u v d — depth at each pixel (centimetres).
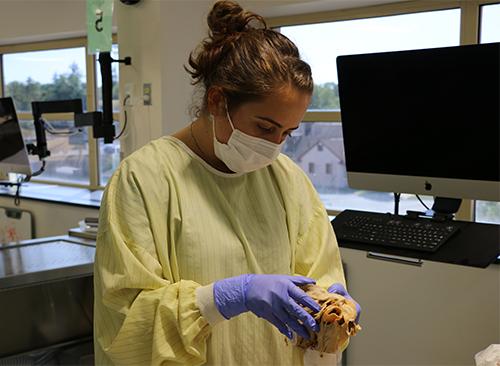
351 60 145
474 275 187
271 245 105
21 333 172
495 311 184
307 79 92
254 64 90
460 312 191
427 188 144
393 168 149
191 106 107
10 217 380
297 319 90
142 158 98
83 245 199
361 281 213
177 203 96
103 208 96
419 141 142
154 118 264
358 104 148
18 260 178
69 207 339
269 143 96
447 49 129
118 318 92
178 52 265
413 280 201
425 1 241
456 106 133
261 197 107
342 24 268
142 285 89
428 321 199
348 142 155
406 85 138
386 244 136
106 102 238
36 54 411
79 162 397
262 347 102
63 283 178
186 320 86
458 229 138
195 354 88
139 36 265
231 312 87
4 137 290
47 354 179
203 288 89
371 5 256
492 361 111
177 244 95
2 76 439
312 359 97
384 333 210
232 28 98
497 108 127
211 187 102
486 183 135
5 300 167
